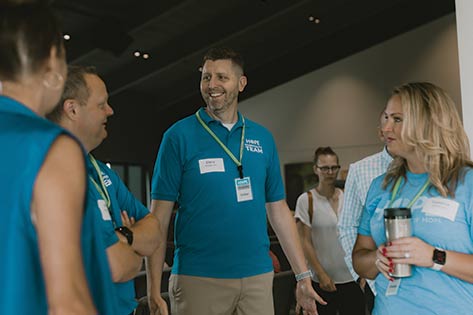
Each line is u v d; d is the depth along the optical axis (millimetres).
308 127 14695
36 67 1036
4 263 933
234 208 2605
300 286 2922
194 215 2609
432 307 1780
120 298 1864
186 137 2652
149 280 2611
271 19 11570
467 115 2508
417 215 1847
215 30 11672
